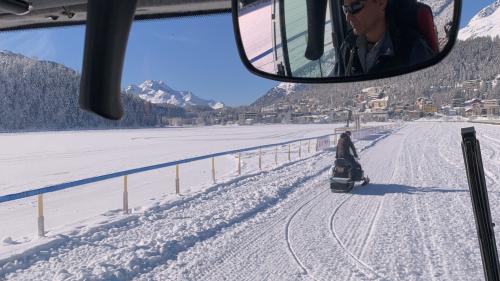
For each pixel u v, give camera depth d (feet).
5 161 99.76
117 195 44.19
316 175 52.49
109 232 25.99
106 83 4.39
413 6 4.87
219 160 84.17
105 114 4.44
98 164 90.38
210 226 27.22
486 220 7.53
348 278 18.52
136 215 30.22
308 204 34.45
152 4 7.68
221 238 24.88
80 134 262.47
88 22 4.34
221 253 22.16
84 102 4.41
